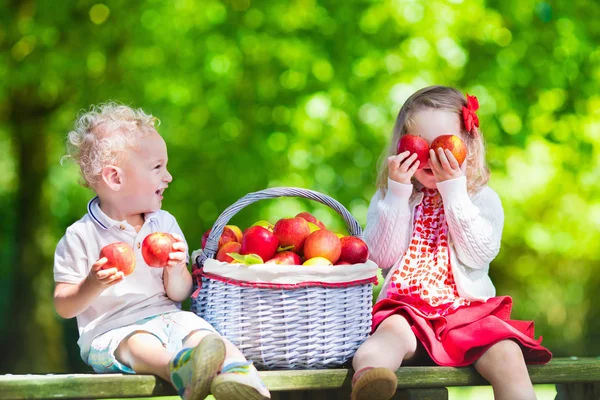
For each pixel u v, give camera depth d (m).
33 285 8.97
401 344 3.24
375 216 3.73
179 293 3.31
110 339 3.11
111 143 3.28
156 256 3.03
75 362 9.69
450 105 3.78
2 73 8.21
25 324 8.88
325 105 8.08
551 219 9.70
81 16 8.32
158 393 2.87
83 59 8.21
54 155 9.54
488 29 8.45
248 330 3.16
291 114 8.18
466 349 3.28
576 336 11.28
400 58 8.13
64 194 10.20
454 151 3.53
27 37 8.28
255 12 8.27
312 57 8.15
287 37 8.23
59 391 2.75
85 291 3.00
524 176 9.15
